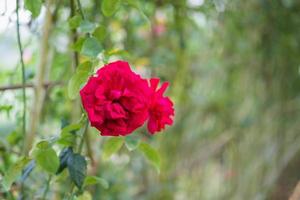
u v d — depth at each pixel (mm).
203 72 2086
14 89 1341
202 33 1959
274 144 2377
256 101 2309
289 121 2490
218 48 2084
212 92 2162
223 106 2207
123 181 1827
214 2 1663
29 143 1297
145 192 1937
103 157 1175
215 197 2285
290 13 2016
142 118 987
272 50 2121
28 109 1377
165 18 1732
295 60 2227
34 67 1500
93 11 1391
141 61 1668
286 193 2633
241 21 1971
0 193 1273
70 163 1079
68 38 1387
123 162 1854
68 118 1500
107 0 1104
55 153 1071
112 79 990
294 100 2436
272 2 1973
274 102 2357
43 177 1309
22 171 1198
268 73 2279
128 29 1622
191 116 2121
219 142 2242
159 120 1043
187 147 2121
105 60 1079
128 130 987
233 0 1899
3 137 1403
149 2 1616
